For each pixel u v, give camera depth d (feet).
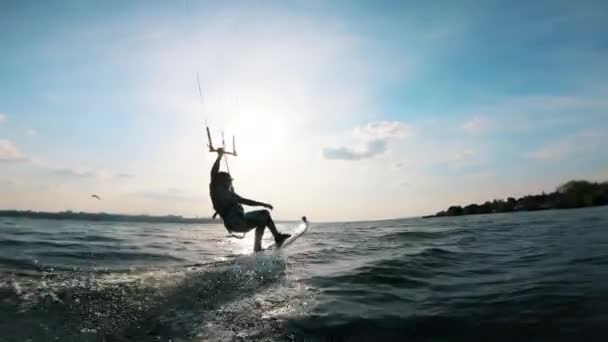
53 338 11.10
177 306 14.01
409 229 57.98
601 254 21.58
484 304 13.64
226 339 11.33
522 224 52.85
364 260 24.09
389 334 11.51
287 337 11.49
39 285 15.06
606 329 10.67
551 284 15.52
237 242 43.73
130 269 19.67
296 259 24.67
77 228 70.28
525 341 10.48
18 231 51.34
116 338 11.34
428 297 15.08
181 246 37.70
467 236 39.50
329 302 14.66
